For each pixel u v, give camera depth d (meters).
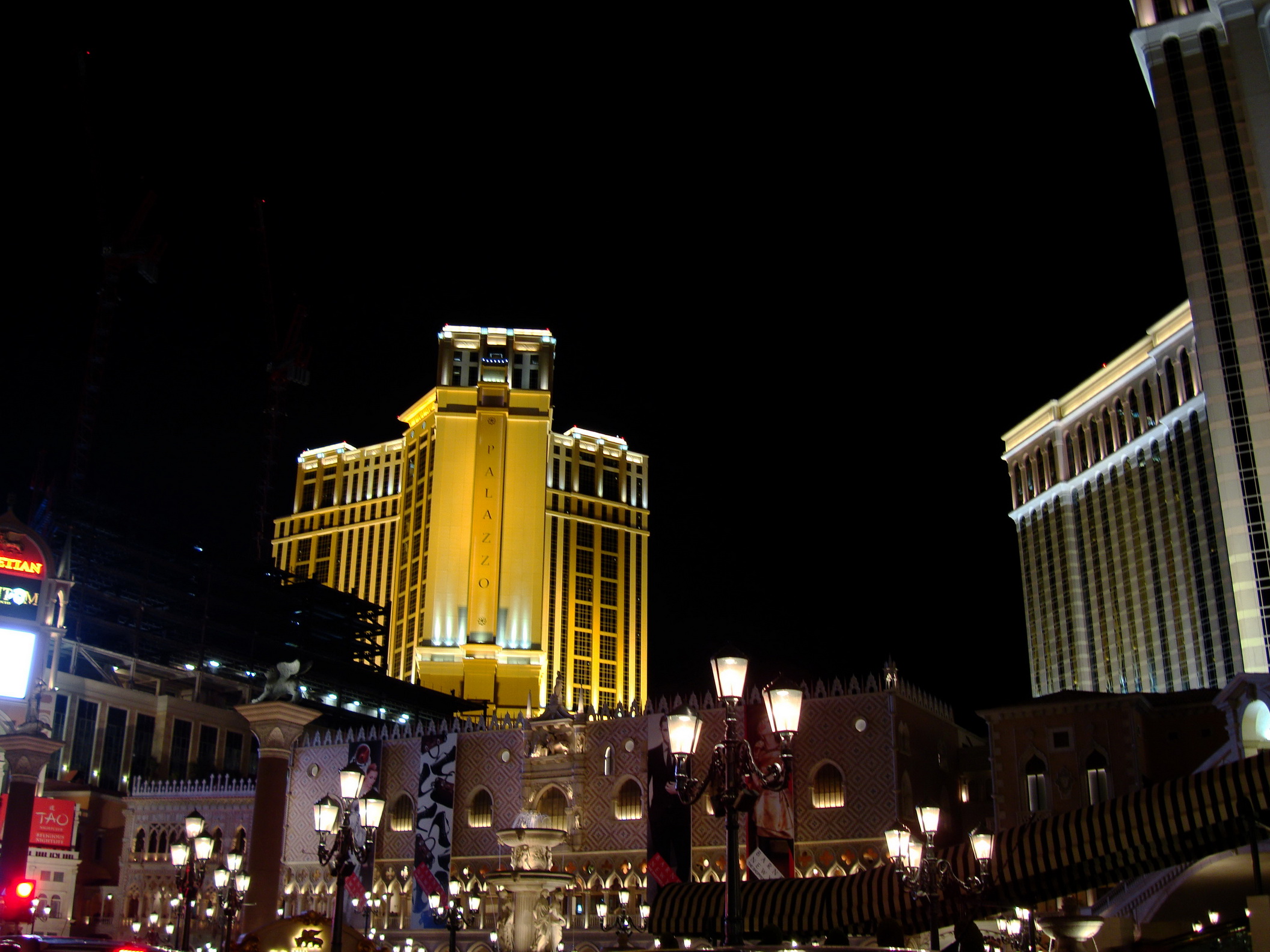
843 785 74.19
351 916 87.06
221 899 53.06
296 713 47.59
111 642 130.75
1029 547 186.62
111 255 181.50
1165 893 59.25
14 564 100.50
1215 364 122.56
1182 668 144.50
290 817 93.25
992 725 76.06
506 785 85.50
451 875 84.69
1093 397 174.50
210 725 131.38
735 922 22.34
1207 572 141.38
